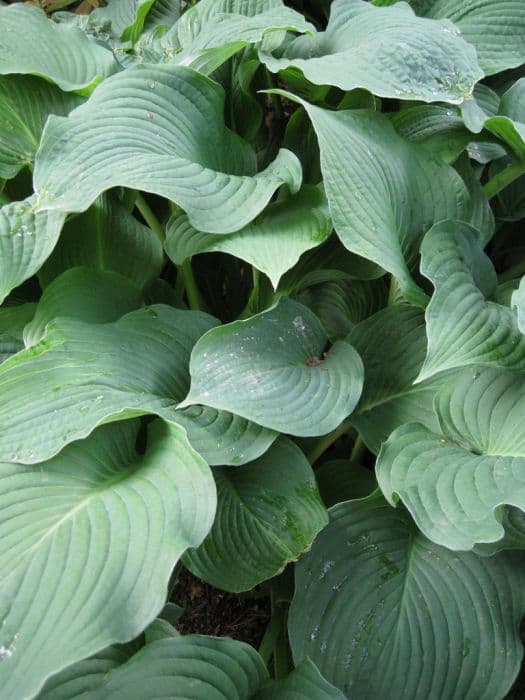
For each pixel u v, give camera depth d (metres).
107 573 0.93
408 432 1.11
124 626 0.90
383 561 1.12
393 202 1.20
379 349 1.24
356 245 1.12
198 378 1.09
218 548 1.10
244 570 1.09
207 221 1.12
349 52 1.24
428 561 1.12
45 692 0.94
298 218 1.18
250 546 1.10
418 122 1.35
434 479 1.05
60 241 1.30
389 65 1.21
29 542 0.96
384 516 1.14
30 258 1.17
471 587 1.11
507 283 1.24
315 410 1.09
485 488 1.03
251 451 1.09
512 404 1.11
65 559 0.94
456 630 1.09
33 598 0.92
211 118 1.26
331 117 1.19
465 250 1.18
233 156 1.29
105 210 1.31
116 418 1.04
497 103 1.44
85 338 1.15
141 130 1.18
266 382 1.10
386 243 1.15
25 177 1.38
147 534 0.96
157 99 1.21
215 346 1.12
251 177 1.22
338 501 1.23
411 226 1.24
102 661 0.98
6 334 1.30
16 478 1.02
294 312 1.19
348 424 1.23
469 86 1.21
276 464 1.15
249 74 1.35
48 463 1.03
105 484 1.03
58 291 1.22
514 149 1.29
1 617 0.91
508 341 1.11
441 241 1.16
